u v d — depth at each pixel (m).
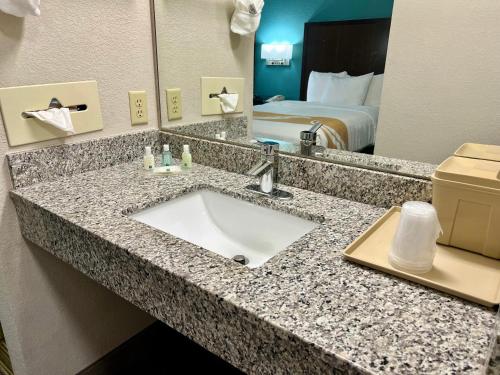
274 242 1.01
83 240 0.82
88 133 1.15
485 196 0.66
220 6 1.15
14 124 0.97
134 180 1.12
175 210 1.06
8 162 0.98
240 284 0.60
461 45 0.78
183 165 1.23
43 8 0.97
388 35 0.86
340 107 0.97
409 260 0.63
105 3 1.10
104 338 1.39
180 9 1.21
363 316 0.53
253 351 0.56
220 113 1.24
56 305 1.21
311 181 1.05
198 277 0.62
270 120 1.12
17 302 1.11
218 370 1.46
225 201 1.09
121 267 0.74
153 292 0.69
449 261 0.68
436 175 0.71
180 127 1.35
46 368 1.23
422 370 0.44
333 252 0.71
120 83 1.20
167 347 1.58
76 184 1.07
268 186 1.03
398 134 0.90
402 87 0.87
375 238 0.76
